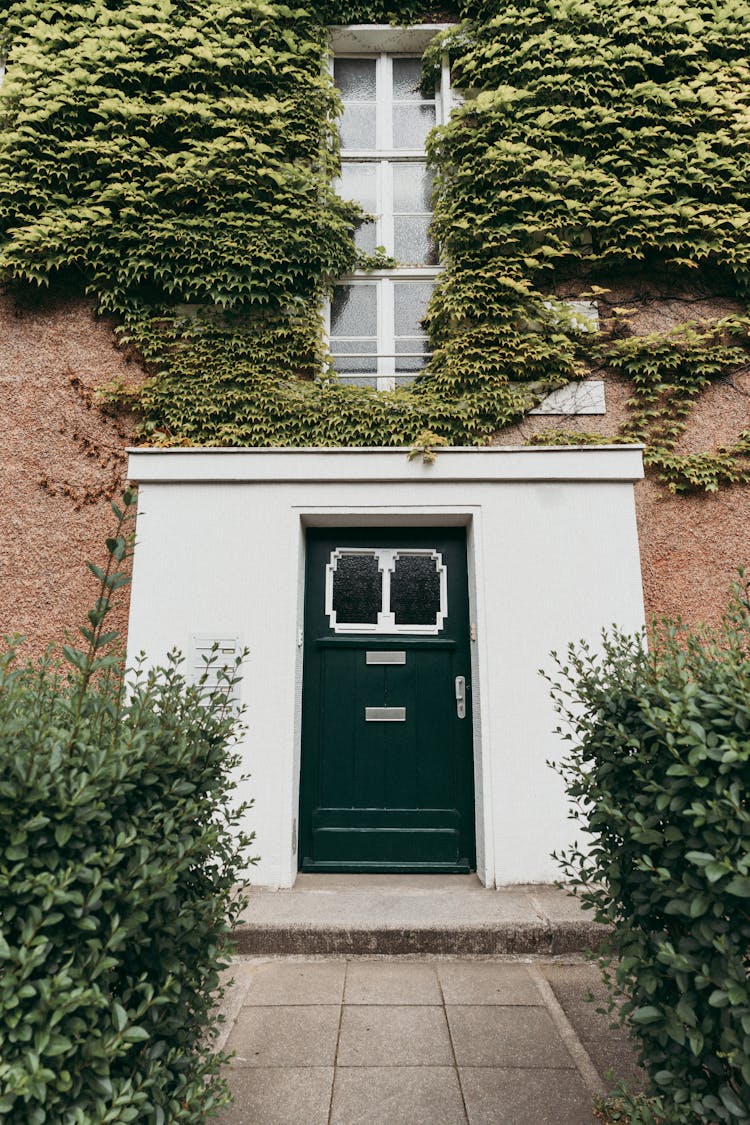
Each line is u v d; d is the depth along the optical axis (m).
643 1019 1.72
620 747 2.08
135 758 1.71
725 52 6.41
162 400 5.68
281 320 5.93
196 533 4.63
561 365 5.87
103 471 5.68
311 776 4.70
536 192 6.01
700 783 1.61
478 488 4.71
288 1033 2.77
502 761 4.31
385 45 6.93
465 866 4.54
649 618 5.52
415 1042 2.71
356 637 4.89
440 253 6.35
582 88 6.18
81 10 6.21
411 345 6.31
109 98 6.06
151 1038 1.70
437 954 3.49
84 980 1.38
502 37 6.37
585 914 3.65
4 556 5.50
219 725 2.20
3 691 1.82
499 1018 2.88
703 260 6.21
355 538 5.05
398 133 6.84
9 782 1.40
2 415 5.78
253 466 4.69
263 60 6.18
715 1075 1.73
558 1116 2.26
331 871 4.55
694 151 6.14
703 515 5.74
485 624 4.50
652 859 1.91
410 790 4.69
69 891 1.46
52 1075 1.23
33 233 5.78
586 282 6.19
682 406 5.91
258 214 6.02
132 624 4.49
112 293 5.84
